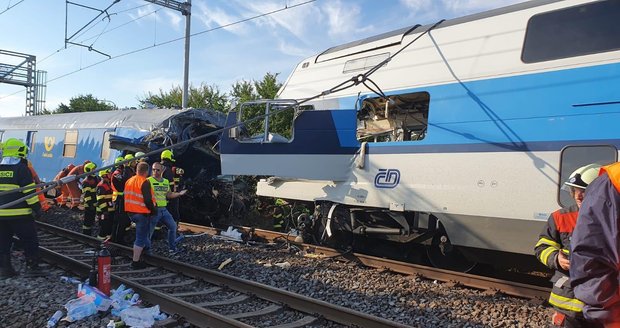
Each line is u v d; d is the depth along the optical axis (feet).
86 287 18.33
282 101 27.71
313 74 29.30
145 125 44.57
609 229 7.55
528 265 21.85
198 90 83.20
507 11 21.45
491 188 20.43
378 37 26.73
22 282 21.67
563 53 19.03
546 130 19.04
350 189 25.57
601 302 7.66
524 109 19.75
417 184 22.93
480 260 23.06
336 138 26.00
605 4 18.40
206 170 45.85
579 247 7.82
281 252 29.09
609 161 17.29
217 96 82.07
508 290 20.76
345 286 21.93
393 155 23.98
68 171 47.93
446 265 25.76
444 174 21.99
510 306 18.88
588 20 18.71
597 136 17.67
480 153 20.88
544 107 19.21
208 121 45.60
